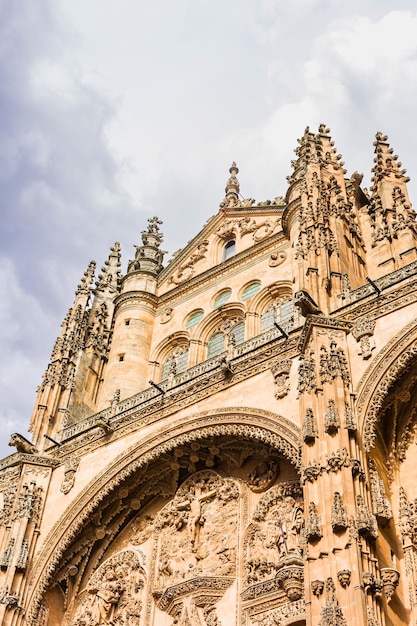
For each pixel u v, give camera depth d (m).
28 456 44.16
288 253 48.81
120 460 41.03
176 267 56.88
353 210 46.19
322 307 36.94
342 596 26.73
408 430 33.81
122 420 42.84
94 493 40.97
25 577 39.56
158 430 40.50
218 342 49.03
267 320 47.16
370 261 43.41
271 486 37.44
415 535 31.12
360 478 29.91
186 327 51.47
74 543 41.44
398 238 43.12
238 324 48.66
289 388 36.53
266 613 33.88
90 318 54.94
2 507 42.81
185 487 40.53
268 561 35.22
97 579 41.00
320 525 28.88
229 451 39.50
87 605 40.53
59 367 50.09
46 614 39.69
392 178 47.47
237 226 55.00
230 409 37.97
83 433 44.38
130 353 51.38
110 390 49.84
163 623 37.12
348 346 34.62
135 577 39.81
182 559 38.38
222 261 54.12
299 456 33.75
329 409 31.62
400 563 30.73
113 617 39.25
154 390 43.62
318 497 29.80
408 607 29.55
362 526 28.09
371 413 32.06
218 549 37.31
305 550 28.80
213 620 35.25
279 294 47.78
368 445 31.33
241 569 36.00
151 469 41.41
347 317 35.72
